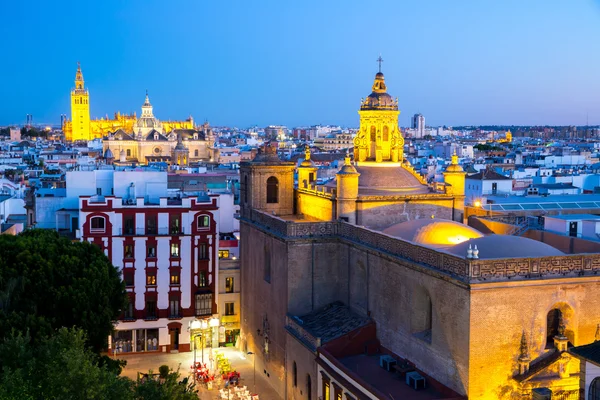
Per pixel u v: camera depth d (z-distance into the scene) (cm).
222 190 12519
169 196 8956
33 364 4081
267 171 7156
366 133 6719
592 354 3638
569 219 6044
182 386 4531
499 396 4188
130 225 7738
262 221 6812
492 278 4131
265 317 6738
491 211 7256
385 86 6812
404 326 4919
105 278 5831
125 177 8512
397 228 5772
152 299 7775
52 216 8781
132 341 7750
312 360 5400
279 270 6284
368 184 6469
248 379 6794
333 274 6153
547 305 4250
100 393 3869
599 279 4341
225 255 8488
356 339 5297
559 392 4194
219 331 7950
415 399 4325
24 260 5600
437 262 4450
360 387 4584
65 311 5500
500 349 4172
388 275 5147
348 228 5919
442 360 4428
